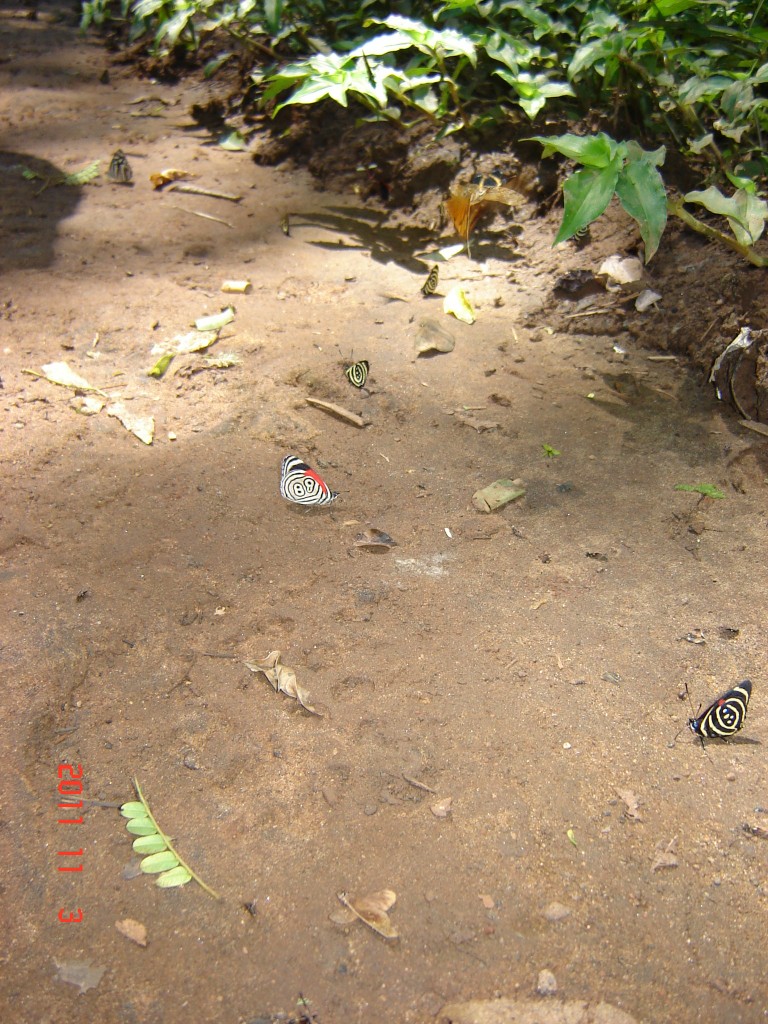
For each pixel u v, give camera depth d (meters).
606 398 0.50
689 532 0.42
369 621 0.37
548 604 0.38
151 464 0.45
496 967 0.27
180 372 0.52
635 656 0.36
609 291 0.57
